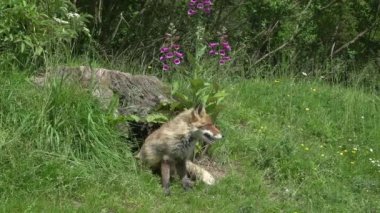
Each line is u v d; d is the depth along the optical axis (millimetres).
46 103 11297
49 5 13703
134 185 10766
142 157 11367
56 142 10961
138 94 12508
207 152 12609
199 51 14742
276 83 17109
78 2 22188
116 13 23047
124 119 11688
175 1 22328
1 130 10883
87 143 11156
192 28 21016
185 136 11086
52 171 10422
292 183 12180
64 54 13977
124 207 10234
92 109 11648
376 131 15430
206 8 19203
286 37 24000
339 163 13336
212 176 11812
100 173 10820
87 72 12430
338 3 25141
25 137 10922
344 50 25078
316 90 17203
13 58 12586
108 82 12469
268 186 12070
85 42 18859
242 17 23938
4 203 9672
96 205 10047
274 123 14672
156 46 21844
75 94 11570
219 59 16531
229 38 23156
